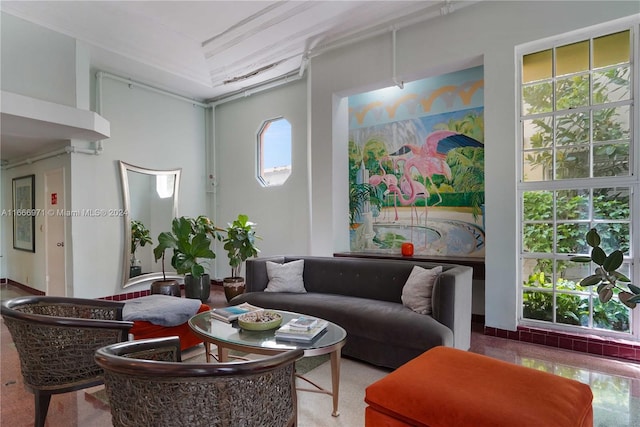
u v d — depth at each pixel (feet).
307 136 17.56
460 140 13.67
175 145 20.10
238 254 17.02
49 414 7.00
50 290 17.61
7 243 22.26
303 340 6.93
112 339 6.17
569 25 10.27
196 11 12.80
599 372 8.73
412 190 14.76
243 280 17.12
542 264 11.05
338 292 12.16
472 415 4.13
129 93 18.02
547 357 9.71
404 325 8.59
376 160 15.69
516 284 11.21
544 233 11.03
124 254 17.58
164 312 9.58
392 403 4.76
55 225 17.03
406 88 14.93
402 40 13.28
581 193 10.51
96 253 16.55
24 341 5.67
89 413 7.04
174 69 17.35
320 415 6.97
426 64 12.75
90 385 5.98
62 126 12.98
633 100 9.70
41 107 12.11
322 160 15.64
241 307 9.40
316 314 10.22
